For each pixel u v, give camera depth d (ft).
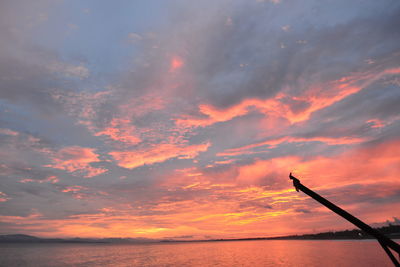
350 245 444.55
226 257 294.25
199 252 432.66
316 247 418.31
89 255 434.30
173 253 427.74
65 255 443.73
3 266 279.28
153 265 238.07
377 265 170.19
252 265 198.80
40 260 344.08
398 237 527.81
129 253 469.98
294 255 271.49
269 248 468.75
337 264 179.93
